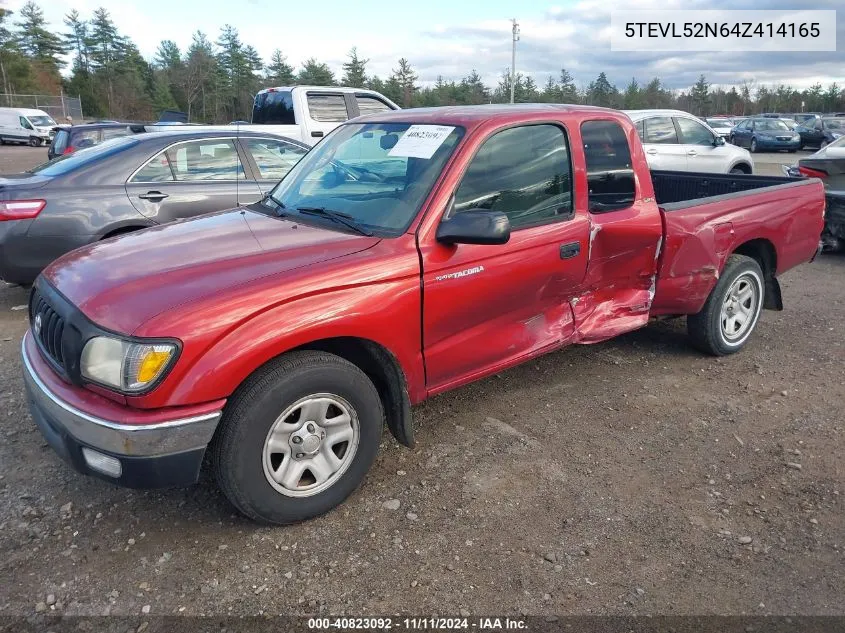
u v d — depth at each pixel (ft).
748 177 19.39
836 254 29.96
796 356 17.10
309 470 10.07
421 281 10.59
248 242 10.69
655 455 12.24
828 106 295.89
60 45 254.88
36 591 8.75
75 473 11.43
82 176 19.43
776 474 11.65
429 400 14.33
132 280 9.41
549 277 12.54
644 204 14.16
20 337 17.81
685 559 9.48
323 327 9.50
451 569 9.25
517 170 12.08
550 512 10.52
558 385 15.14
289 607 8.57
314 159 13.89
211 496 10.84
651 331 18.65
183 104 246.06
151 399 8.46
